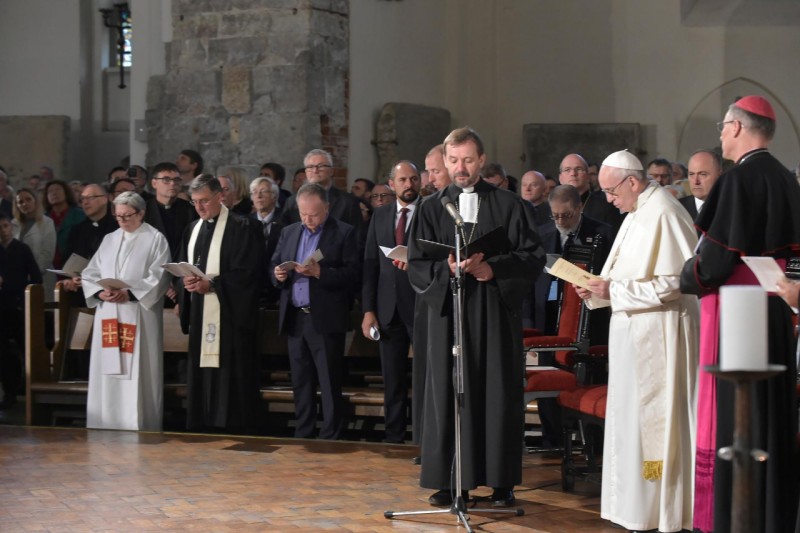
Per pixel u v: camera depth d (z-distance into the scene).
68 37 17.52
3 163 17.25
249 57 12.06
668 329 5.33
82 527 5.57
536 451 7.51
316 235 8.05
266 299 9.15
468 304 5.74
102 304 8.42
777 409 4.56
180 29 12.42
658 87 14.59
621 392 5.43
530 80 14.85
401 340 7.75
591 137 14.47
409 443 7.84
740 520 2.93
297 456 7.32
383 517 5.74
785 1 14.30
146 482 6.56
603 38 14.70
